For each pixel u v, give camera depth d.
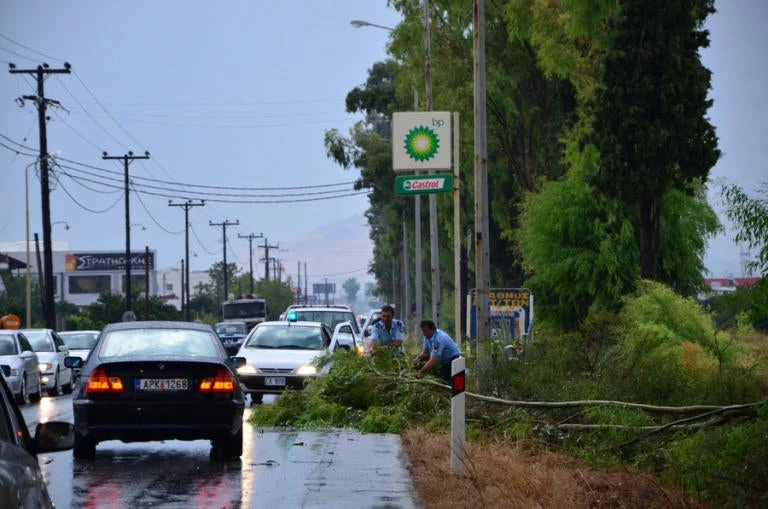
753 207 18.66
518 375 25.47
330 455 20.98
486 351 27.38
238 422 20.23
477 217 30.39
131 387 19.61
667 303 34.41
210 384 19.83
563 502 15.52
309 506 15.54
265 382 34.66
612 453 20.27
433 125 39.28
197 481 17.83
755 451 15.70
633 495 16.91
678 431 20.50
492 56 64.69
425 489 16.59
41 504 7.81
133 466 19.64
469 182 66.06
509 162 65.62
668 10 44.28
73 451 20.48
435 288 59.19
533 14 56.06
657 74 44.66
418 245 79.94
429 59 55.50
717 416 20.12
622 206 48.16
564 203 49.19
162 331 21.12
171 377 19.73
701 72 44.75
